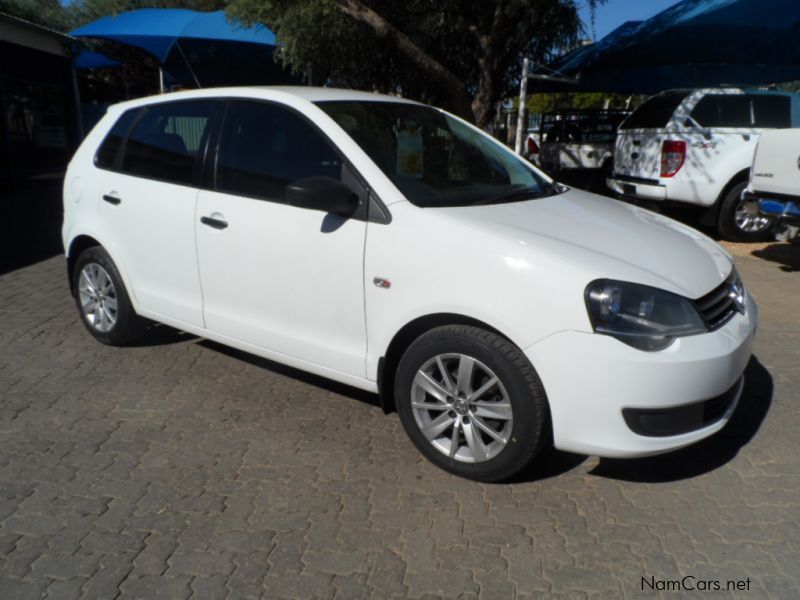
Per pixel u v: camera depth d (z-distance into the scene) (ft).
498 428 10.39
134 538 9.32
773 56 43.37
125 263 14.84
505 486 10.67
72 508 9.97
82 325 17.87
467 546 9.25
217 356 15.88
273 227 11.96
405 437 12.23
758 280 23.03
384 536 9.43
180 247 13.55
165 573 8.65
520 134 34.73
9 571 8.65
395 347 11.14
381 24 30.53
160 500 10.19
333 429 12.48
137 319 15.64
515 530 9.60
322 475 10.94
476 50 37.73
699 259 10.89
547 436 10.05
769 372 15.25
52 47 45.62
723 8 39.86
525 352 9.59
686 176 28.19
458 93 32.63
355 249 10.96
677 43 42.14
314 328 11.82
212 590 8.38
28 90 44.19
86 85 76.64
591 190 42.47
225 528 9.56
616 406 9.32
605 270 9.50
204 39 40.78
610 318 9.24
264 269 12.19
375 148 11.68
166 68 52.31
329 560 8.93
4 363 15.24
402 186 11.21
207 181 13.17
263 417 12.90
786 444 12.07
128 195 14.52
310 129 11.98
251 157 12.64
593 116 44.98
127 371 14.92
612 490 10.62
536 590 8.44
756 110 29.04
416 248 10.36
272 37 41.24
